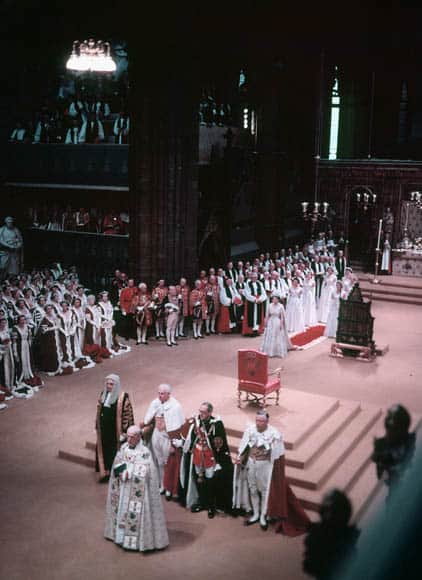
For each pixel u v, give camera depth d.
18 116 25.72
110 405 11.82
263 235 29.50
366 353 19.16
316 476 11.53
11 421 14.30
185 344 20.56
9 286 18.89
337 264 26.91
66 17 21.02
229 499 11.04
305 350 20.19
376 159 34.59
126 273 23.50
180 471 11.18
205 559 9.66
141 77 20.17
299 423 13.12
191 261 21.92
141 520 9.69
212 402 14.37
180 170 21.06
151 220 21.05
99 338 18.67
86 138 24.34
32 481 11.86
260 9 22.19
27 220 25.73
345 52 26.80
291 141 31.27
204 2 20.69
